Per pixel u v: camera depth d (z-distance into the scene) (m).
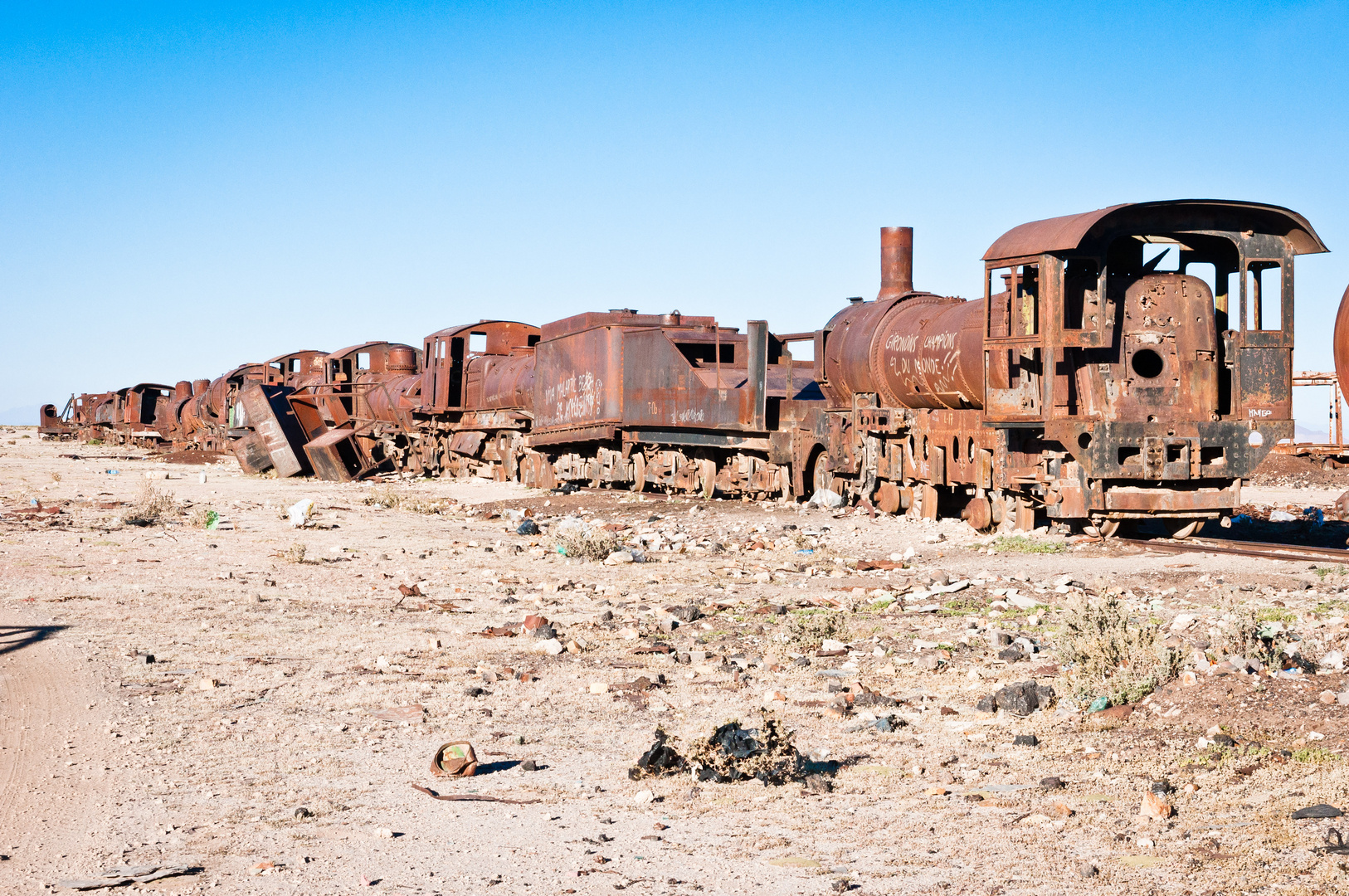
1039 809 6.88
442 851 6.39
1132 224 17.72
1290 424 18.45
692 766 7.85
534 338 43.66
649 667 11.12
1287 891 5.50
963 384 20.30
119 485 37.53
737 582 16.69
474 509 28.92
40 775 7.79
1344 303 15.74
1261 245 18.12
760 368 26.70
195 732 8.88
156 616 13.80
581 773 7.86
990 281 18.88
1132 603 13.66
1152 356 18.39
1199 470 18.08
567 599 15.25
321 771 7.92
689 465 29.44
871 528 22.03
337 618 13.80
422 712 9.43
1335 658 9.40
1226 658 9.63
